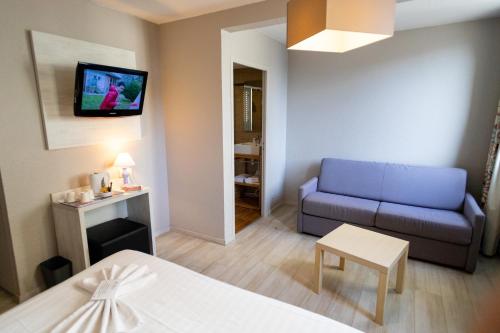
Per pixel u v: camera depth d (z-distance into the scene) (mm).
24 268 2217
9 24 1993
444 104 3312
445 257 2672
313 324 1231
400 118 3584
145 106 3080
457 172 3135
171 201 3496
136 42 2914
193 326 1218
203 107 3021
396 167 3455
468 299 2250
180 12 2787
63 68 2301
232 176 3191
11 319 1246
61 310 1303
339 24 1097
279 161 4336
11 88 2039
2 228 2186
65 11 2305
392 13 1188
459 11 2787
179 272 1614
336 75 3912
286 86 4289
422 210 3014
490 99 3080
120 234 2494
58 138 2312
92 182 2477
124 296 1392
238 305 1351
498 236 2861
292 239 3342
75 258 2279
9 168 2076
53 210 2334
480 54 3066
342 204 3205
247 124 5121
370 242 2266
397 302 2219
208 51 2871
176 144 3295
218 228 3195
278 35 3619
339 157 4094
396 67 3514
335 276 2570
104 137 2670
